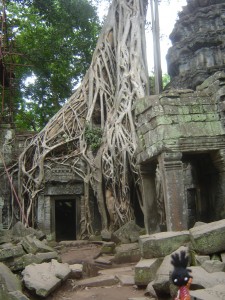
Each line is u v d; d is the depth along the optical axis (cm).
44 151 1959
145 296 666
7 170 1900
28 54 2606
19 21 2734
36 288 693
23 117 3055
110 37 2173
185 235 730
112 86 2064
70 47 2744
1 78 2175
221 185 966
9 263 846
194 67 1839
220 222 720
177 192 911
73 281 827
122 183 1727
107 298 685
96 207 1892
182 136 934
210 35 1828
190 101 967
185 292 438
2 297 611
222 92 953
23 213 1848
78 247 1509
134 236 1398
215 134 948
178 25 2009
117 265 1038
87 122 1973
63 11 2602
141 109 1050
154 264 702
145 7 2258
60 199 1928
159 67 1764
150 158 1012
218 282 561
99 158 1823
